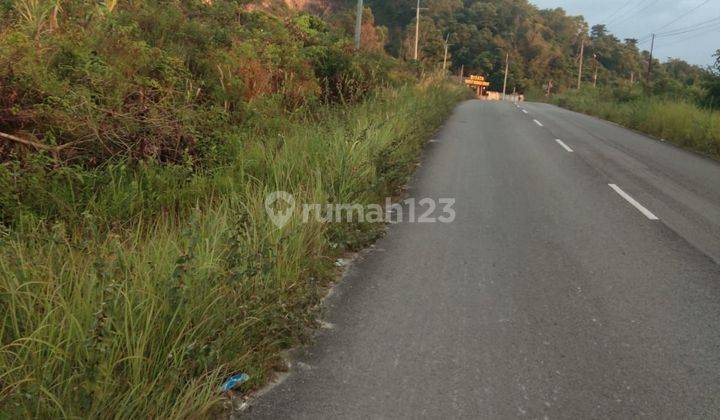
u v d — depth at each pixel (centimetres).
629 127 2256
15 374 277
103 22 851
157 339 324
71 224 490
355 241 605
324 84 1441
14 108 567
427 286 513
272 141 826
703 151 1540
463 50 10762
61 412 263
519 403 338
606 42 11706
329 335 417
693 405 340
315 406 329
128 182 597
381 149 907
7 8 782
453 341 411
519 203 841
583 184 998
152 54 822
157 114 679
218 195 636
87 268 352
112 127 625
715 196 941
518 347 404
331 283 516
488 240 655
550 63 11506
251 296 395
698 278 548
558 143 1570
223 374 336
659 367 382
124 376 296
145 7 1036
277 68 1191
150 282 352
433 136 1609
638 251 628
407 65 3262
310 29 1964
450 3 11625
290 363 377
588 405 338
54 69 666
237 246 407
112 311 303
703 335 429
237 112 910
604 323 446
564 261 589
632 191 952
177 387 308
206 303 364
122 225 499
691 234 703
